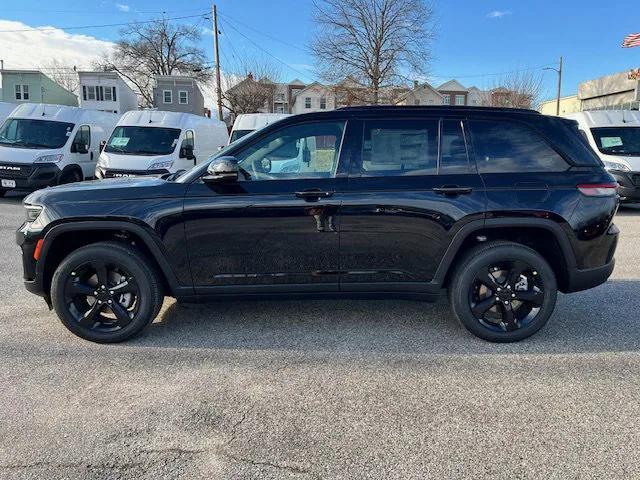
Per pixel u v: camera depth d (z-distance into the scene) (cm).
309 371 344
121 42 6097
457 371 343
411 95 3850
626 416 288
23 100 4831
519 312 393
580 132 399
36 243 377
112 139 1189
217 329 419
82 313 389
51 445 261
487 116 390
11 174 1148
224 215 373
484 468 244
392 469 244
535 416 288
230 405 300
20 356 365
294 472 242
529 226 375
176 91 5272
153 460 250
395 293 393
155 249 375
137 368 347
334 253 380
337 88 3753
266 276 384
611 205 385
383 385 324
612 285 548
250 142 386
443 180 378
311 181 377
